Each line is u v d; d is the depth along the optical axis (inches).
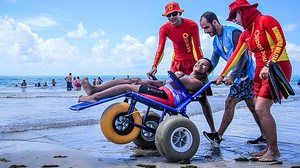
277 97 172.7
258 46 186.9
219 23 226.2
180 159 177.6
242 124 318.7
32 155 190.7
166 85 201.3
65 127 295.7
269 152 183.6
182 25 241.8
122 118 190.4
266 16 180.2
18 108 461.7
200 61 210.8
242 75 223.3
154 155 197.3
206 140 242.4
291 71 183.0
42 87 1718.8
